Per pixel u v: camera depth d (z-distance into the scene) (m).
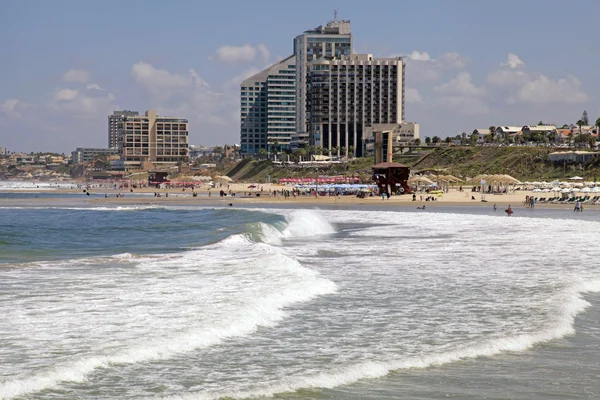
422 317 35.69
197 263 54.41
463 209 168.50
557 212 150.62
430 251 68.44
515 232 91.69
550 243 75.75
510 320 34.91
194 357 27.42
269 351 28.64
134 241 78.75
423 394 23.67
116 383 23.98
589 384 24.95
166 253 64.12
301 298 40.31
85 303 37.19
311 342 30.25
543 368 26.81
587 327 33.50
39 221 120.56
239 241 73.12
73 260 56.78
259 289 41.91
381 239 83.06
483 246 73.00
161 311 35.06
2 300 38.06
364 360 27.53
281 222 96.12
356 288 44.72
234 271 49.62
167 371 25.53
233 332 31.48
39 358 26.56
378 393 23.70
